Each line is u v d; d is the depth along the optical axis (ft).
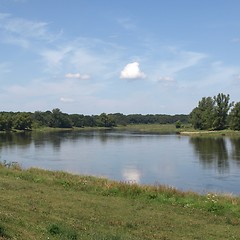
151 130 510.99
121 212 51.85
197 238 41.86
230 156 172.04
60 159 162.20
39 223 36.81
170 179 113.50
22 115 446.60
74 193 64.03
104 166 141.49
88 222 43.39
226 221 50.52
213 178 114.62
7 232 29.55
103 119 631.56
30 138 307.99
